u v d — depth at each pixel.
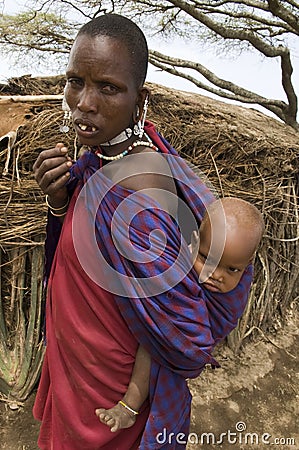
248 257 1.14
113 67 0.98
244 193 2.73
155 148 1.15
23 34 6.12
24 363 2.52
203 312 1.13
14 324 2.54
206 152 2.73
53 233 1.36
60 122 2.38
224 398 2.84
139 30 1.03
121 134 1.10
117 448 1.29
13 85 2.99
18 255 2.36
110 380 1.20
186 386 1.29
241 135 2.88
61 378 1.26
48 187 1.18
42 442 1.47
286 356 3.23
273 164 2.90
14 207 2.25
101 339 1.17
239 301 1.22
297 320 3.58
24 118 2.40
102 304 1.16
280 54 6.00
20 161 2.29
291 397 2.94
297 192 3.22
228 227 1.12
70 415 1.25
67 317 1.20
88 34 0.99
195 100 3.32
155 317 1.08
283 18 5.57
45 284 1.45
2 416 2.50
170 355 1.13
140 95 1.09
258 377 3.02
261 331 3.29
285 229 3.20
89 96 1.00
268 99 6.82
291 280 3.42
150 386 1.20
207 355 1.13
